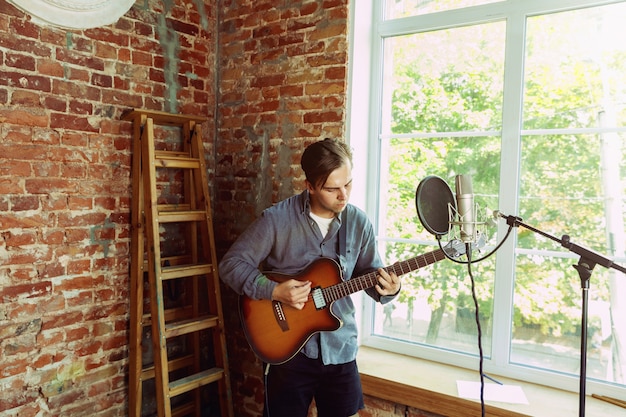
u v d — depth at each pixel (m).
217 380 2.90
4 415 2.34
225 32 3.20
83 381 2.63
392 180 2.89
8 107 2.31
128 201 2.79
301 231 2.21
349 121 2.76
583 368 1.64
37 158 2.42
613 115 2.30
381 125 2.93
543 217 2.46
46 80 2.44
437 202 1.76
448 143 2.71
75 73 2.54
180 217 2.79
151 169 2.64
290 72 2.92
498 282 2.55
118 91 2.72
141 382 2.73
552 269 2.43
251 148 3.09
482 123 2.62
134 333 2.72
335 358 2.16
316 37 2.82
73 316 2.57
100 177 2.66
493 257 2.58
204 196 2.92
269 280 2.20
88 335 2.64
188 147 2.99
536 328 2.49
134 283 2.73
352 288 2.13
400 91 2.86
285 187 2.95
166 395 2.58
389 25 2.86
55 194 2.49
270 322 2.23
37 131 2.41
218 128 3.24
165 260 2.91
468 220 1.72
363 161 2.89
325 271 2.17
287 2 2.92
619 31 2.28
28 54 2.37
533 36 2.47
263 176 3.04
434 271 2.76
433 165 2.76
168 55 2.96
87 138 2.60
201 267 2.84
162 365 2.58
